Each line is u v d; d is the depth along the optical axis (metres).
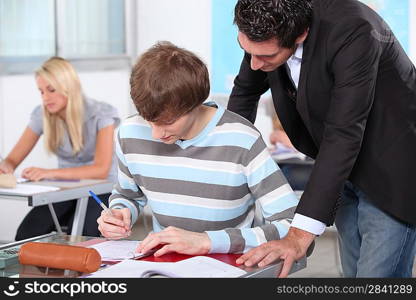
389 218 2.06
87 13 5.34
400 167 2.01
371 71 1.84
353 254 2.26
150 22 5.69
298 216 1.79
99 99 5.43
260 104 5.20
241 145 1.84
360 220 2.13
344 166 1.81
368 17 1.89
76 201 3.41
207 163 1.86
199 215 1.89
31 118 3.70
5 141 4.54
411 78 2.03
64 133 3.58
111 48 5.59
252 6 1.72
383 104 1.98
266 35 1.72
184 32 5.57
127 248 1.78
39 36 4.91
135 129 1.92
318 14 1.87
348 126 1.82
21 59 4.73
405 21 4.84
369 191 2.04
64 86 3.47
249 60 2.23
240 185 1.87
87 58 5.30
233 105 2.35
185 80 1.64
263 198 1.85
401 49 2.03
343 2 1.89
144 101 1.64
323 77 1.90
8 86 4.57
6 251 1.74
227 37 5.42
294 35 1.76
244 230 1.75
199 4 5.50
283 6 1.72
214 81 5.50
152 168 1.90
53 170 3.34
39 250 1.63
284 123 2.15
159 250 1.68
